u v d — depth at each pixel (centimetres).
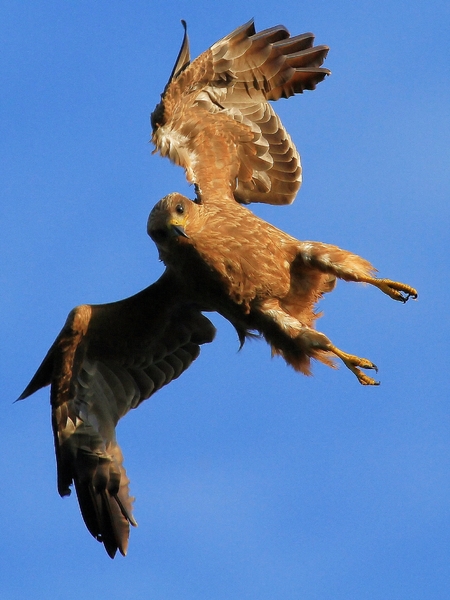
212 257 1452
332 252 1449
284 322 1453
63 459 1560
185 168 1552
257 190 1627
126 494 1556
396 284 1428
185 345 1619
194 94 1592
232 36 1602
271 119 1627
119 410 1593
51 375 1552
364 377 1402
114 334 1575
